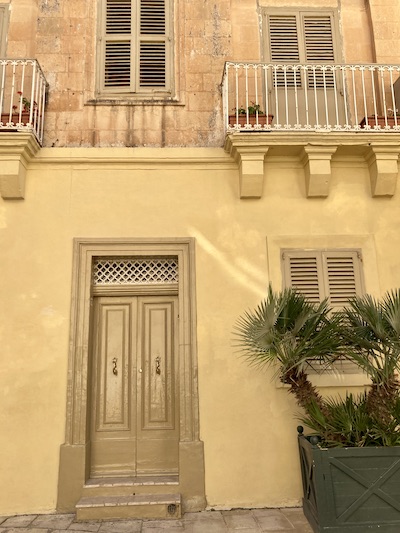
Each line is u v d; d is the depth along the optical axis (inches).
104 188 218.7
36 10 247.6
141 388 215.2
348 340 180.2
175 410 213.5
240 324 209.9
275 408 203.0
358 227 222.8
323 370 205.9
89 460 202.8
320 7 257.0
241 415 201.9
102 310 221.1
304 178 225.0
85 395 200.5
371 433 171.8
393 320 169.2
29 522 180.2
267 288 214.5
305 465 183.8
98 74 238.8
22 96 222.4
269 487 195.8
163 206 219.0
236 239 218.2
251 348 197.3
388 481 164.4
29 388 199.0
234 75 241.4
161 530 171.6
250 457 198.4
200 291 212.2
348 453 165.6
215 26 244.2
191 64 238.4
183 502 191.9
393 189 222.8
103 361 216.5
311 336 179.2
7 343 202.2
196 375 203.9
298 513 186.7
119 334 219.6
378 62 249.3
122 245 213.9
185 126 230.5
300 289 215.6
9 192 211.2
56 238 212.8
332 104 249.0
